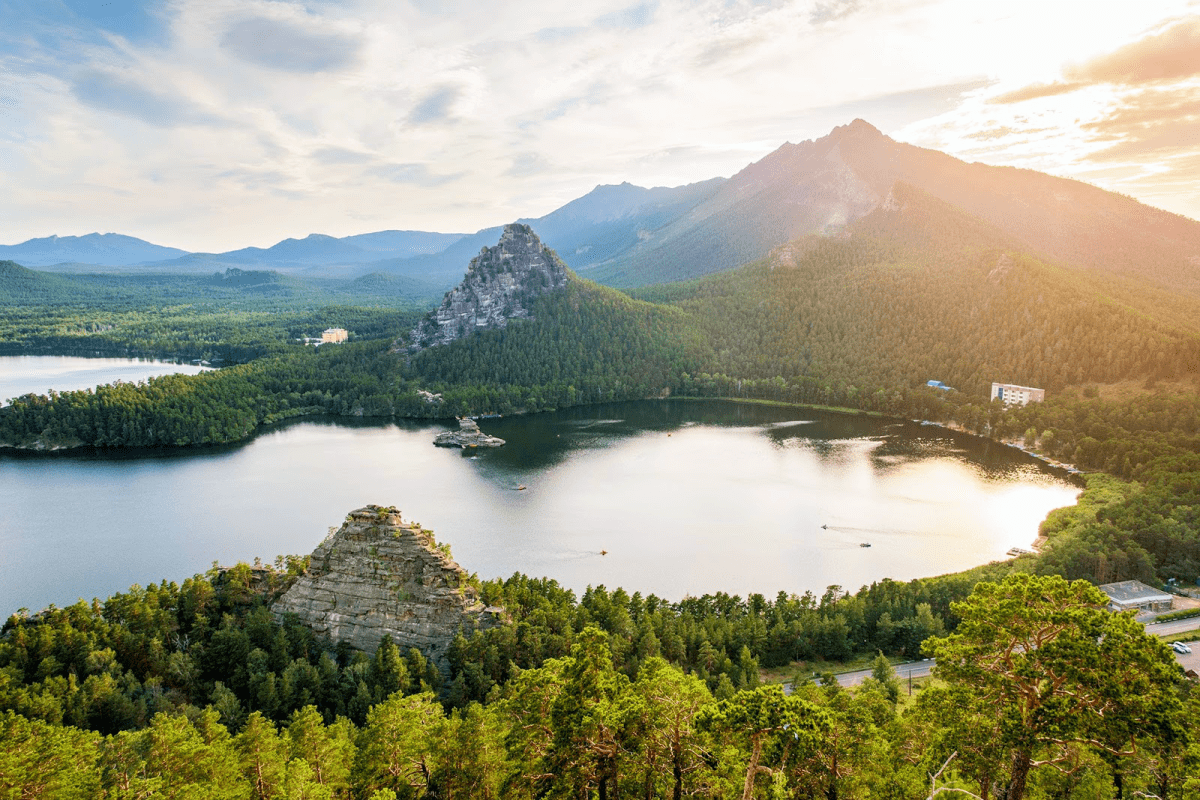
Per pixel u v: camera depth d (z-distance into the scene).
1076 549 172.00
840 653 141.00
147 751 82.81
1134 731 51.47
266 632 127.81
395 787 81.50
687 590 181.50
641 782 71.88
